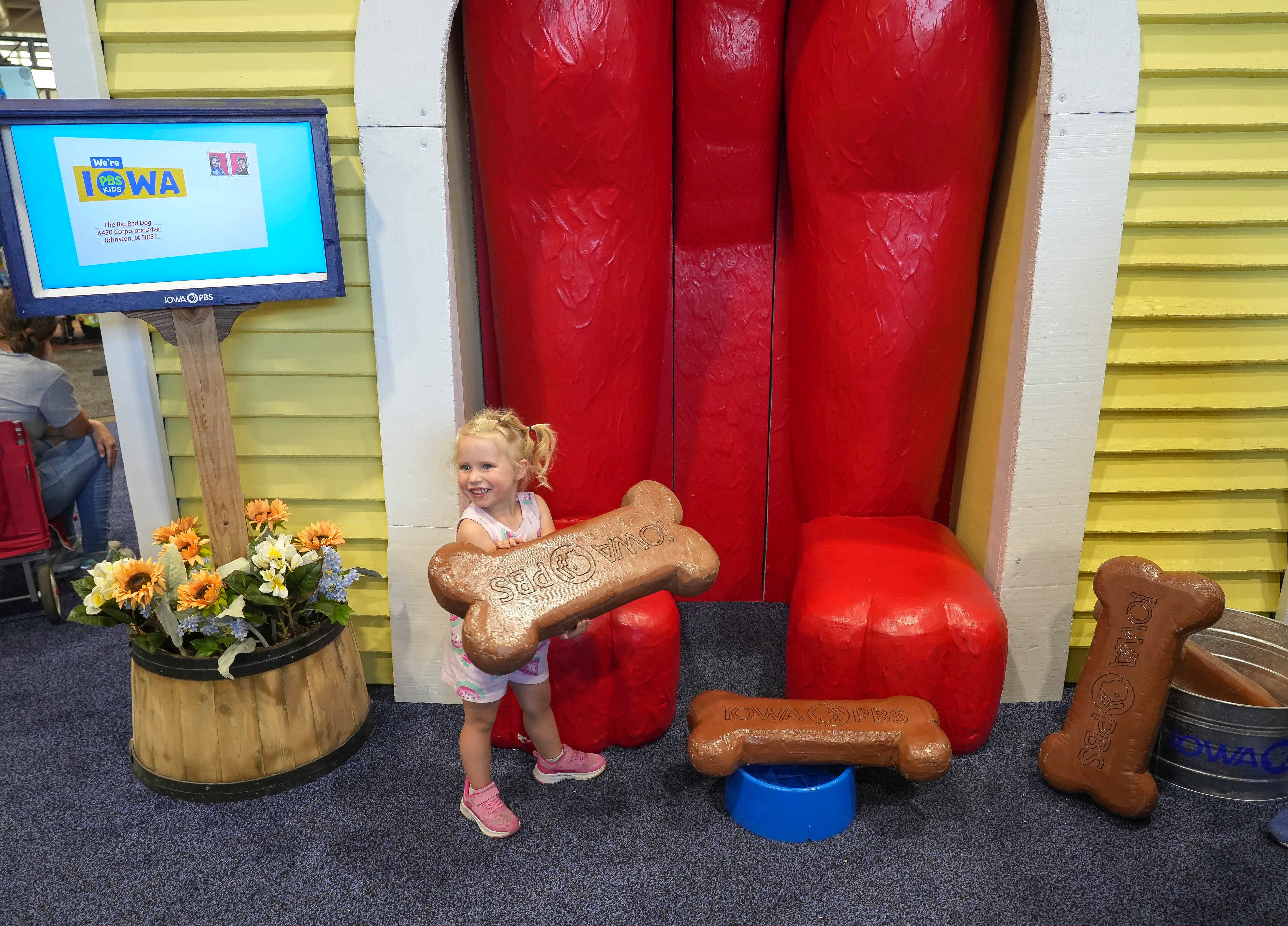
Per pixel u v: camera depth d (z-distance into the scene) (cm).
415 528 230
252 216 193
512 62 199
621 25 197
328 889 181
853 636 210
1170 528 239
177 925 172
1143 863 186
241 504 210
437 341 217
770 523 282
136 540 377
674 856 189
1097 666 199
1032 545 230
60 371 316
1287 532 244
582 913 174
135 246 186
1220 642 239
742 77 228
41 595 296
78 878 184
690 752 193
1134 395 228
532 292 219
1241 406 229
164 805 206
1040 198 208
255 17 202
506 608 173
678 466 276
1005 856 188
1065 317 214
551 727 208
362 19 198
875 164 216
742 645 271
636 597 186
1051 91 201
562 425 227
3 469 281
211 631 199
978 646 209
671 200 241
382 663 250
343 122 207
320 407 226
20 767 221
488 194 217
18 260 177
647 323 228
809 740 192
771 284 260
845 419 238
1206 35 205
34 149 174
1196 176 212
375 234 210
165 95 207
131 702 251
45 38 1094
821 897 177
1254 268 219
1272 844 192
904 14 199
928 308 225
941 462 248
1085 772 200
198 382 200
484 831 195
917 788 210
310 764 212
